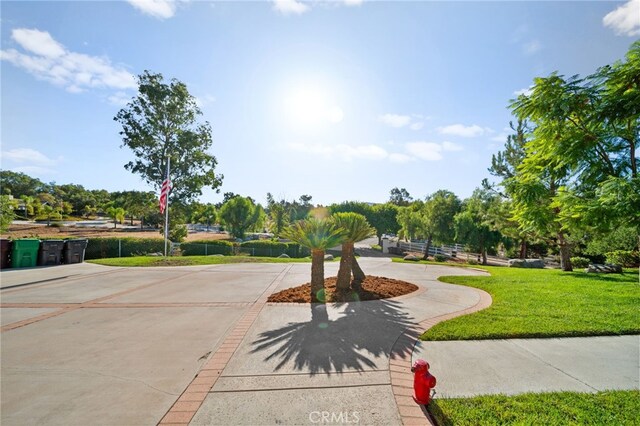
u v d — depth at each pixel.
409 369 3.57
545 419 2.65
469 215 23.70
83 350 4.06
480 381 3.32
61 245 13.00
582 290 7.79
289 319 5.46
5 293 7.57
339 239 7.09
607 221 7.17
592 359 3.88
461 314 5.77
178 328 4.97
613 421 2.63
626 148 8.43
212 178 26.41
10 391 3.05
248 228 36.91
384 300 6.88
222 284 8.82
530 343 4.39
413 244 36.53
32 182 83.25
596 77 7.16
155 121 24.11
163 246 20.53
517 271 12.67
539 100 7.72
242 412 2.74
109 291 7.82
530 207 10.45
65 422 2.58
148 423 2.58
